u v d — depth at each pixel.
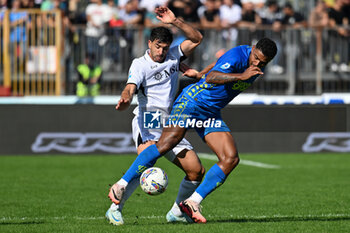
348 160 47.28
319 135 52.12
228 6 55.97
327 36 55.62
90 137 50.62
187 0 55.03
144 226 21.72
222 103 22.08
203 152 51.88
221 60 21.41
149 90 22.56
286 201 28.86
